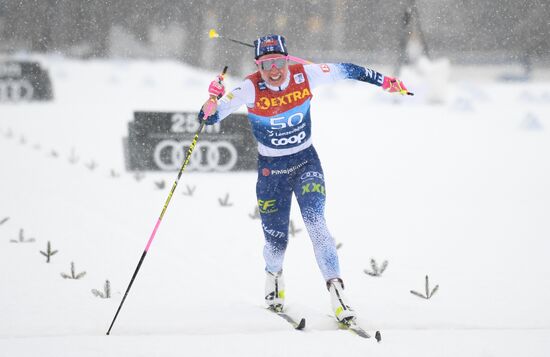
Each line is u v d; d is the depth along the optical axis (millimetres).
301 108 15930
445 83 69812
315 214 15883
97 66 94938
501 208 28672
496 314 16234
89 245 22078
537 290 18156
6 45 102125
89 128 51875
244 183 34344
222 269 20016
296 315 16047
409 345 14016
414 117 59156
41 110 61188
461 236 24219
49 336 14484
